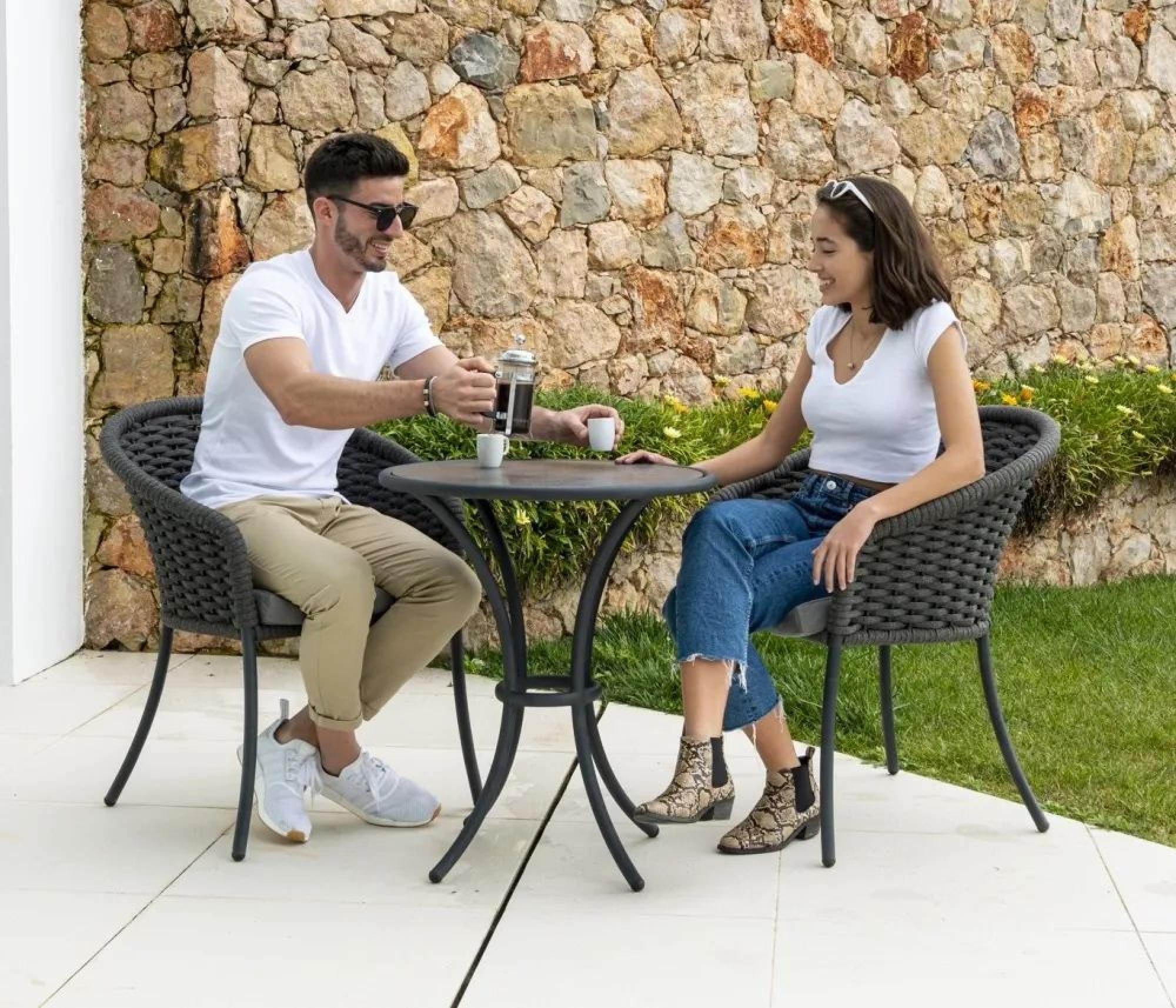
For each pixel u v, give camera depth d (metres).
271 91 5.40
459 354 5.93
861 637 3.35
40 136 4.96
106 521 5.38
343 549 3.36
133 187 5.29
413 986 2.69
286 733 3.53
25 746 4.19
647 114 6.27
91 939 2.88
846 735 4.38
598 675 5.00
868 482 3.50
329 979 2.72
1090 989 2.70
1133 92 7.98
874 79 6.93
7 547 4.84
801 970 2.77
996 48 7.36
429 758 4.15
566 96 6.07
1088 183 7.79
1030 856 3.38
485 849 3.42
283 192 5.42
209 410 3.62
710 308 6.48
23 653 4.94
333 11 5.52
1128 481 6.97
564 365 6.14
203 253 5.25
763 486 3.98
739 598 3.26
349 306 3.61
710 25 6.41
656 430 5.62
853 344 3.54
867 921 3.00
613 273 6.23
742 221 6.54
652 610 5.71
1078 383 7.13
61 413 5.16
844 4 6.80
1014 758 3.56
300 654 3.36
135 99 5.26
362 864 3.31
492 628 5.34
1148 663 5.28
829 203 3.42
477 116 5.88
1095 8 7.77
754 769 4.07
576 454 5.41
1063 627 5.84
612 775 3.53
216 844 3.43
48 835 3.47
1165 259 8.14
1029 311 7.59
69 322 5.20
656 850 3.42
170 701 4.71
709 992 2.68
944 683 4.93
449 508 3.35
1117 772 4.06
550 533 5.30
